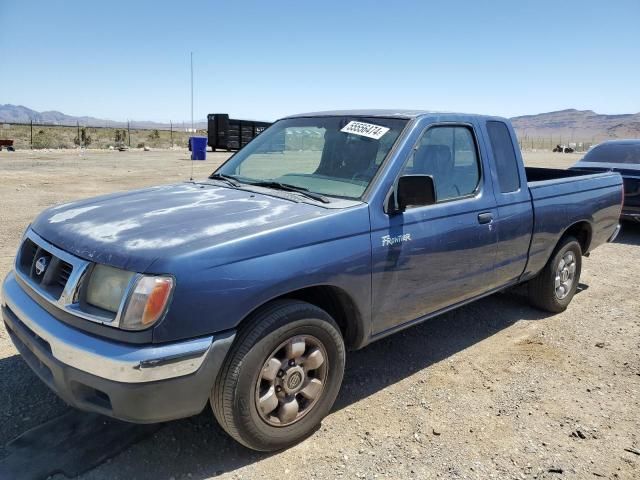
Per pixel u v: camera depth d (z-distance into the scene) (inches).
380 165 142.8
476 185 169.9
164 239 108.7
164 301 99.8
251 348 110.6
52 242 118.6
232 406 110.8
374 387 155.7
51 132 2346.2
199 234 111.3
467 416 141.7
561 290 222.2
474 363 173.9
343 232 126.6
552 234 201.5
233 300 106.8
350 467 118.7
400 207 136.6
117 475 112.0
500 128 184.7
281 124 185.3
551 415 143.9
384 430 133.7
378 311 139.0
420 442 129.3
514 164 185.9
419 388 155.9
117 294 102.5
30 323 112.3
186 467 115.9
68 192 525.7
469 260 163.3
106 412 103.1
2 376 149.2
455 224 155.8
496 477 117.8
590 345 191.8
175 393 102.0
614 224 249.6
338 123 165.0
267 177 164.7
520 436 133.5
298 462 119.6
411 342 189.2
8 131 2252.7
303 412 125.1
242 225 116.6
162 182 629.3
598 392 157.5
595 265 310.5
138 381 97.7
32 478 109.3
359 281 130.6
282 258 114.6
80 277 105.9
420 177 132.3
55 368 105.0
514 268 186.9
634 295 252.5
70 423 128.3
